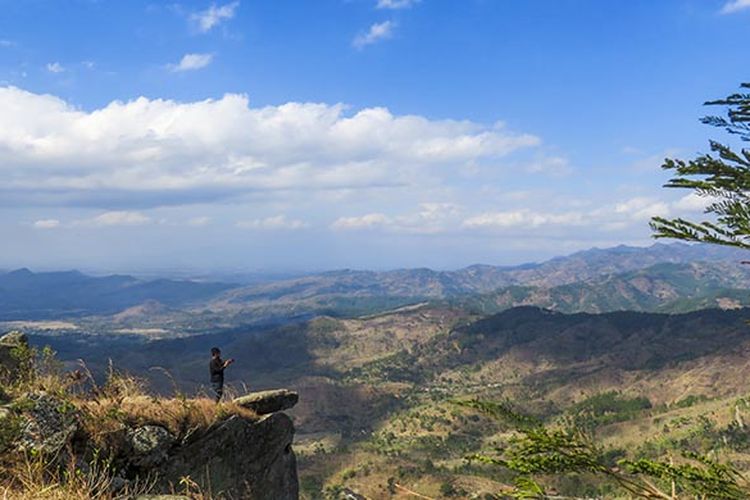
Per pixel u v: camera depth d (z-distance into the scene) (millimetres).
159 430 11289
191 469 11750
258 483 13570
